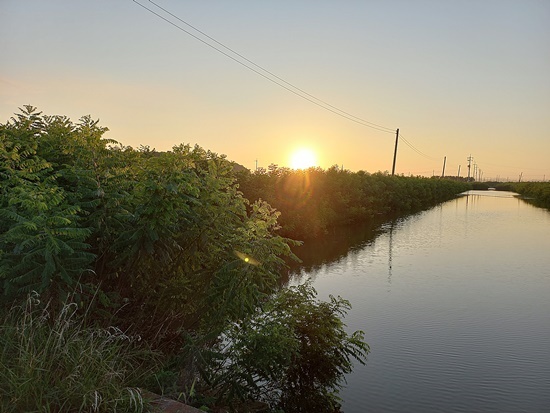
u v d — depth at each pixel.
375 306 10.59
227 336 5.68
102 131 5.89
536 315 9.98
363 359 7.39
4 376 3.27
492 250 19.41
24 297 4.37
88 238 5.31
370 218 35.00
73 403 3.29
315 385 6.35
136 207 5.25
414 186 52.19
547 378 6.73
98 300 5.17
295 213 21.89
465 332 8.80
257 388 5.28
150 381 4.46
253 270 5.51
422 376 6.74
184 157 6.08
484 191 126.56
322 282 12.99
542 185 72.81
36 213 4.36
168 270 6.02
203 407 4.46
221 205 6.02
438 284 12.92
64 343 3.82
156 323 6.10
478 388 6.39
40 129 6.05
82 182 5.25
